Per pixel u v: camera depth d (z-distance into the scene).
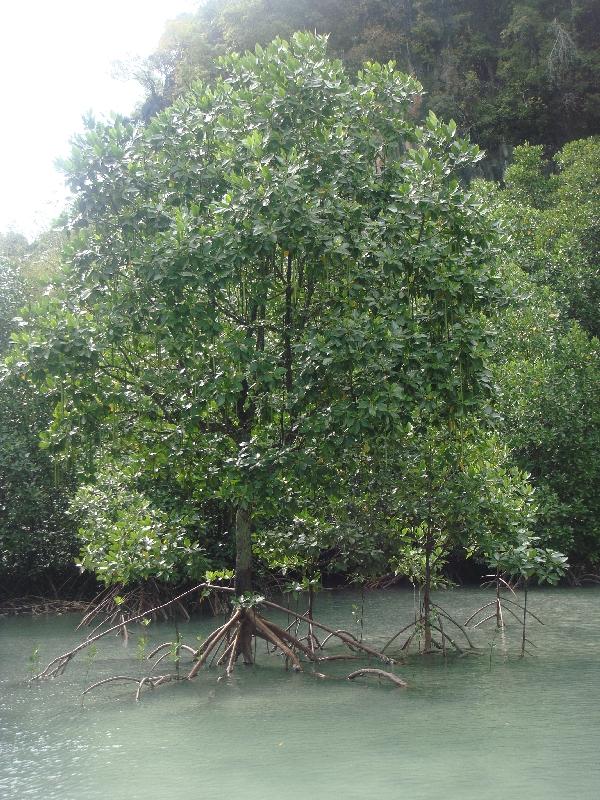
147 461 15.39
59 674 15.82
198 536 21.42
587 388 27.75
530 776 9.37
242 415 15.05
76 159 14.14
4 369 14.45
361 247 13.95
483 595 25.17
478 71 55.56
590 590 26.12
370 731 11.30
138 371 14.72
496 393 14.59
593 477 27.45
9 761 10.68
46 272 32.75
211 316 13.73
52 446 14.50
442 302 13.99
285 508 14.74
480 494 15.88
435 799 8.72
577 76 51.38
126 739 11.44
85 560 19.86
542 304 29.86
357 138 14.84
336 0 55.53
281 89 14.12
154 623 21.55
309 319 14.75
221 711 12.66
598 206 35.88
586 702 12.49
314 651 16.64
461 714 12.02
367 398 13.17
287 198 13.24
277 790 9.19
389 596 25.44
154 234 14.30
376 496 15.72
